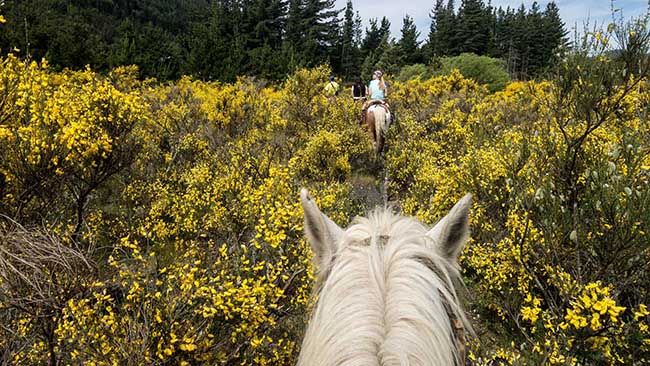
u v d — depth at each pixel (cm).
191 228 472
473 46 6375
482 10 6925
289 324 268
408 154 784
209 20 6356
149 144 694
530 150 361
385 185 749
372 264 115
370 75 5606
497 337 336
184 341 208
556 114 337
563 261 321
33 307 212
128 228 479
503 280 337
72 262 219
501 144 425
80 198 399
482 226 398
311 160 797
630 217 270
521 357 261
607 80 302
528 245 329
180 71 3347
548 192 311
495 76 3353
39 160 324
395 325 100
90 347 206
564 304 282
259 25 6031
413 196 559
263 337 225
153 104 1112
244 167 559
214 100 1257
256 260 288
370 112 929
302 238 262
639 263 290
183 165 727
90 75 405
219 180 525
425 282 111
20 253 220
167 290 220
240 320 231
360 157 971
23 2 2389
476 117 964
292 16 6284
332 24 6662
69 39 2414
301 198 144
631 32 295
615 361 263
